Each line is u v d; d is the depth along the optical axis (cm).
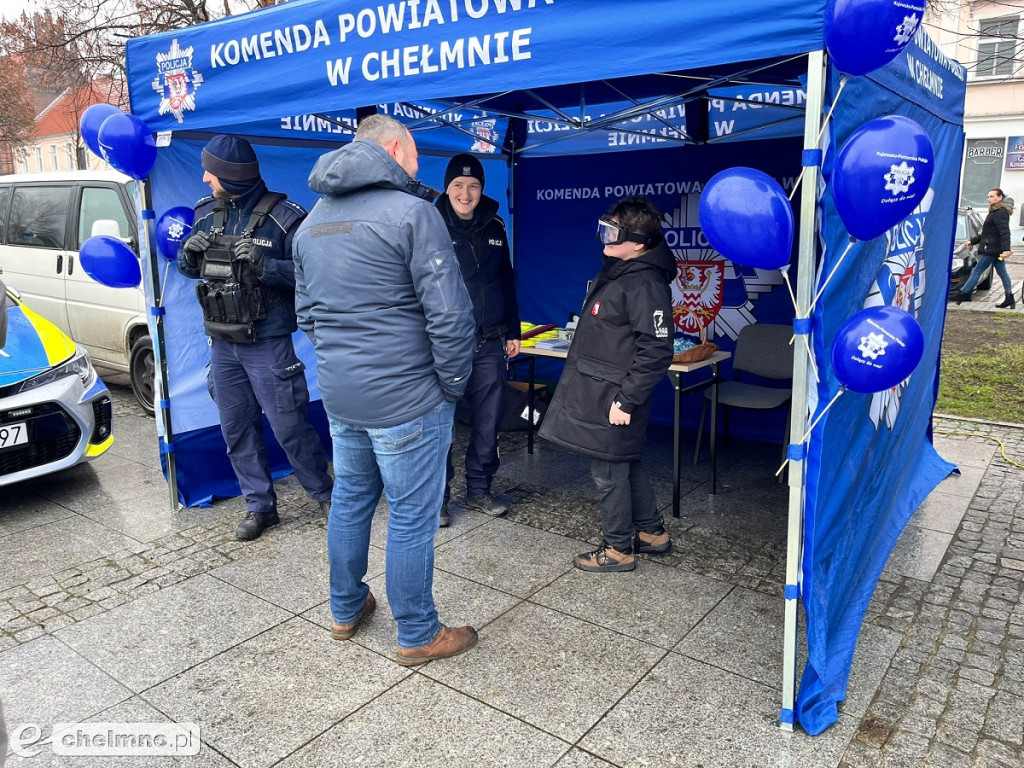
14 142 2164
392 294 242
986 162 2012
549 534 390
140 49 369
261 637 296
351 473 269
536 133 577
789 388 508
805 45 204
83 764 228
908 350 209
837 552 273
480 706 253
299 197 475
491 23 256
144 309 580
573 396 330
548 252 598
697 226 530
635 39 230
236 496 447
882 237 289
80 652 287
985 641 290
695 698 256
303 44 307
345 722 246
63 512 423
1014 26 1777
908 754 229
